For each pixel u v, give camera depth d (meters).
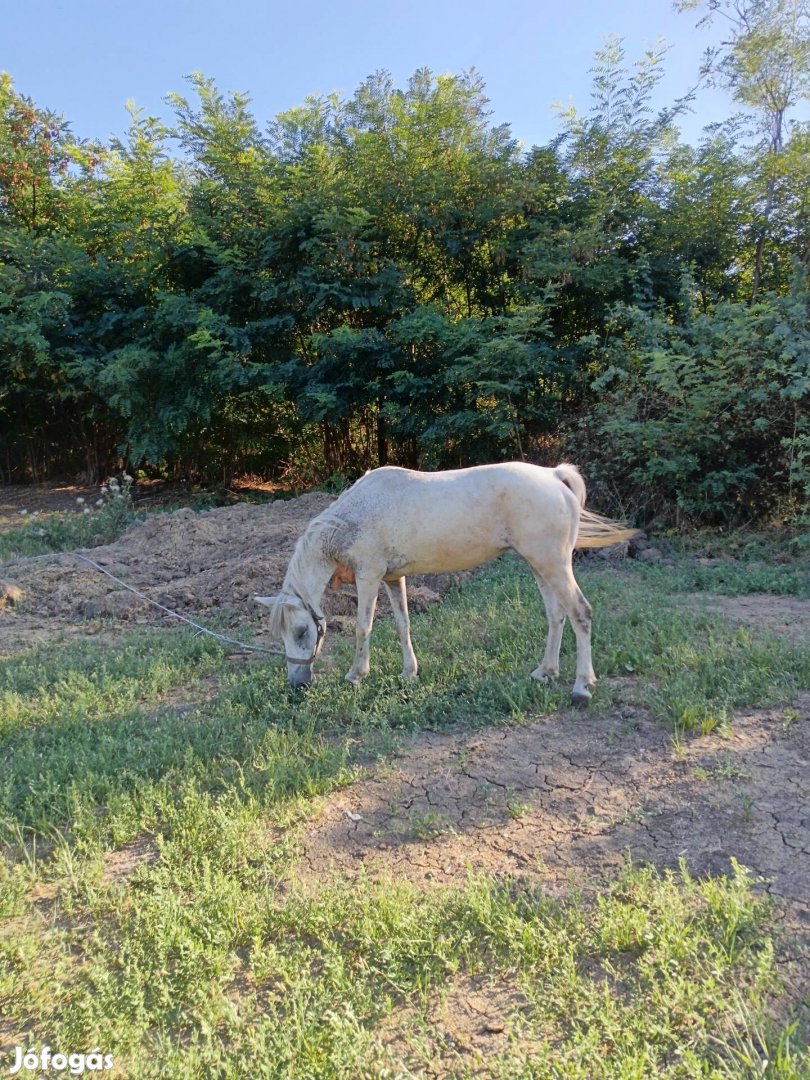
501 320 11.18
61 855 3.70
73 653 6.73
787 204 12.40
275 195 13.64
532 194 12.59
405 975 2.92
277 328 13.12
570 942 3.00
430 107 13.29
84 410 16.08
